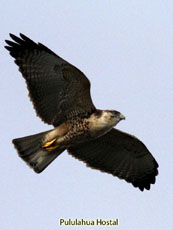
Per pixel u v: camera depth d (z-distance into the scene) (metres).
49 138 14.87
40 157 15.09
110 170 16.70
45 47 14.03
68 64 13.99
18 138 14.91
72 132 14.90
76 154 16.36
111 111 14.91
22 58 14.37
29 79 14.42
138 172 16.84
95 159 16.52
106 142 16.22
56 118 14.84
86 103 14.75
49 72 14.32
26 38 14.27
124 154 16.53
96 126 14.85
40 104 14.59
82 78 14.17
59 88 14.52
